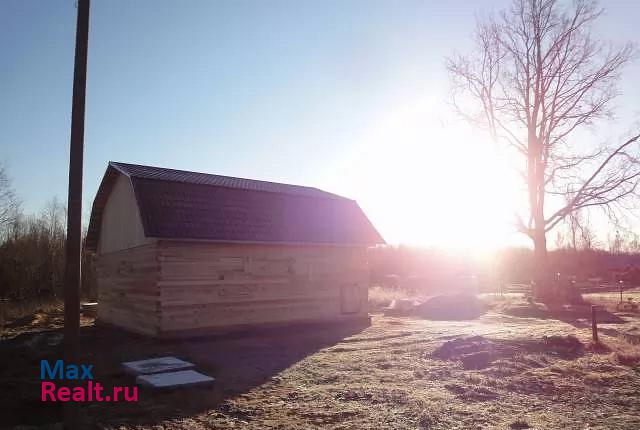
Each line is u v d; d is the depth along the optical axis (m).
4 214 43.19
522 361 13.01
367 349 15.54
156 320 16.84
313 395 10.16
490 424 8.27
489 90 35.59
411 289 43.56
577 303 32.75
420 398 9.72
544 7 34.12
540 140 34.53
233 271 18.48
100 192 21.91
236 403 9.66
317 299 20.84
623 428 8.10
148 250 17.70
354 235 21.97
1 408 9.22
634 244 82.31
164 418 8.74
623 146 31.69
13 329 22.20
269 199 20.58
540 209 34.59
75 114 7.65
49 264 41.19
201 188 19.05
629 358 13.04
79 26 7.77
